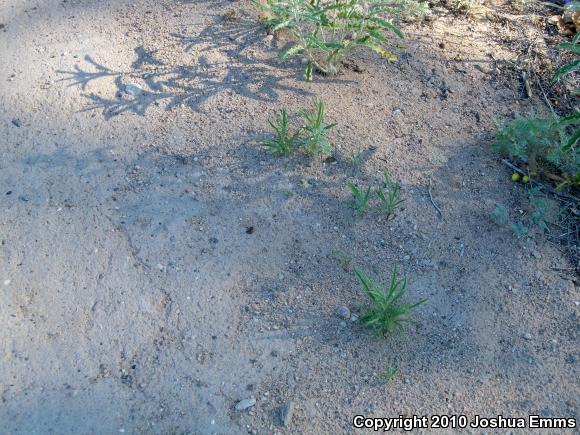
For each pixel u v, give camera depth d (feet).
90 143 9.37
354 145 9.41
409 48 10.91
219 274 8.05
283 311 7.77
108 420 6.90
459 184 9.05
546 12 11.85
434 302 7.91
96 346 7.45
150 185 8.89
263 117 9.70
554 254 8.43
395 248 8.39
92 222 8.48
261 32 10.95
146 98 9.96
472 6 11.73
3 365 7.27
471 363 7.45
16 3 11.69
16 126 9.56
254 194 8.83
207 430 6.87
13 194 8.73
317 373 7.30
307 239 8.41
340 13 9.97
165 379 7.22
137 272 8.05
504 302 7.96
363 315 7.70
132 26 11.12
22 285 7.90
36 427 6.82
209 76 10.27
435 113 9.94
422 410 7.07
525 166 9.27
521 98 10.26
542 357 7.52
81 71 10.31
